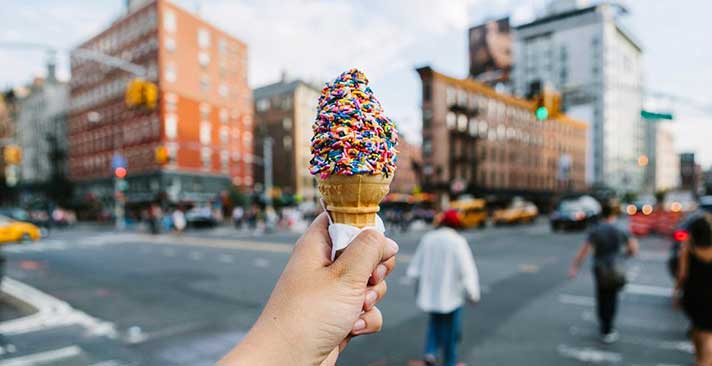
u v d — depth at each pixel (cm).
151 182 4062
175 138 4050
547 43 7294
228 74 4719
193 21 4300
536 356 479
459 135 4091
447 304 427
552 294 786
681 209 2677
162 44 3978
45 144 5962
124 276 1035
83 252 1581
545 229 2605
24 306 739
